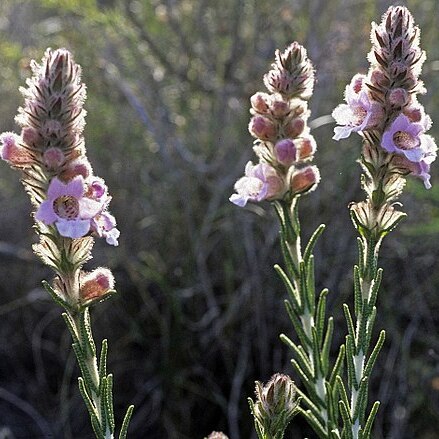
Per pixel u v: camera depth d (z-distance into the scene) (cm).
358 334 25
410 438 46
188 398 51
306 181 26
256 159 53
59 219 21
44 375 55
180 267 53
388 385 47
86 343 23
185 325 52
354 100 24
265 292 52
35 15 68
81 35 59
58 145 22
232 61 57
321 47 56
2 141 22
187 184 54
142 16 59
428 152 24
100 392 23
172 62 61
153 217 55
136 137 59
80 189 21
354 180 50
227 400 51
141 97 60
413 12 55
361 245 25
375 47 24
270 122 26
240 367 49
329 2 59
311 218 53
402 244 51
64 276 23
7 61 59
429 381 47
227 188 55
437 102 53
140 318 54
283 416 24
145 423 52
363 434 24
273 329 51
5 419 54
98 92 59
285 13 58
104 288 23
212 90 59
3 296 58
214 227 53
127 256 54
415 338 49
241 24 59
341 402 24
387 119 24
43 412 54
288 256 26
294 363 26
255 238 55
